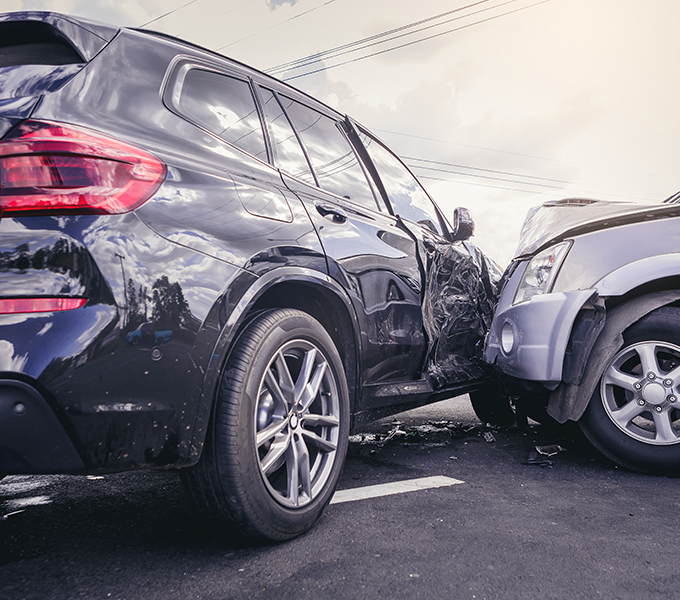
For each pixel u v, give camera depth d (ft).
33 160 4.33
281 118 7.77
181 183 5.23
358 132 9.79
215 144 6.15
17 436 4.07
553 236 9.71
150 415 4.62
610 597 4.55
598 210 10.21
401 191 10.73
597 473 8.70
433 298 10.38
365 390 7.95
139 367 4.53
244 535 5.57
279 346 5.96
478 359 12.17
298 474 6.17
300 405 6.32
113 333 4.36
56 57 5.28
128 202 4.66
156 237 4.80
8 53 5.37
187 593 4.74
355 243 7.79
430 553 5.48
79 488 8.30
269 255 5.94
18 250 4.17
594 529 6.11
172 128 5.67
